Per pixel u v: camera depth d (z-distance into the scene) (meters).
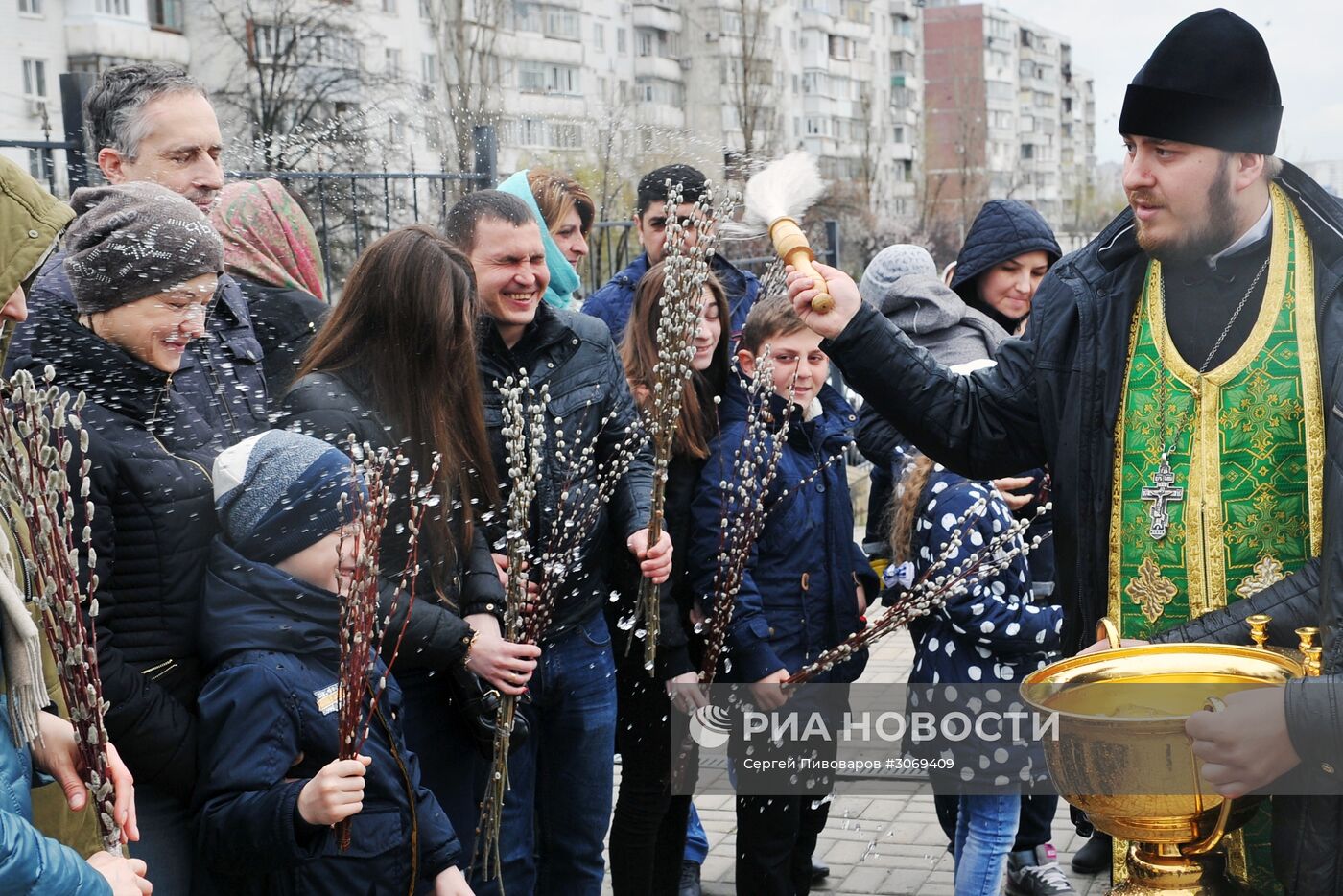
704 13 42.12
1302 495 2.46
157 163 3.28
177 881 2.54
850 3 54.47
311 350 3.09
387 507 2.61
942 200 52.47
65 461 2.07
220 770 2.43
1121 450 2.62
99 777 2.12
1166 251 2.50
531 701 3.32
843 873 4.47
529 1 34.22
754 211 2.90
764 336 3.73
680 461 3.66
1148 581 2.58
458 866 2.98
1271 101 2.42
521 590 2.99
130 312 2.58
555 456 3.24
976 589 3.57
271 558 2.56
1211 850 2.43
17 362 2.56
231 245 3.61
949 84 70.06
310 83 21.77
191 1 24.66
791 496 3.69
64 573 2.07
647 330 3.84
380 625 2.80
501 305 3.35
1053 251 4.71
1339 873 2.26
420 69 28.45
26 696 2.05
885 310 4.57
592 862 3.53
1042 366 2.68
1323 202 2.45
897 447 4.15
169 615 2.55
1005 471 2.80
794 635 3.70
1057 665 2.40
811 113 51.38
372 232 5.18
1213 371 2.51
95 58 24.58
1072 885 4.39
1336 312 2.39
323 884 2.52
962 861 3.74
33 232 2.24
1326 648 2.19
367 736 2.56
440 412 2.99
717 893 4.37
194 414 2.83
